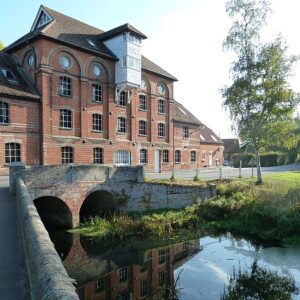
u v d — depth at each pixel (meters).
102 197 20.05
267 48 23.11
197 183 21.48
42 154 23.00
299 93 22.80
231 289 9.85
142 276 11.23
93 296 9.92
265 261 12.01
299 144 42.25
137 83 28.92
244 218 16.67
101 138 27.31
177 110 38.41
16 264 5.03
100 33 31.27
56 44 24.09
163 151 33.50
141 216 18.19
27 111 22.56
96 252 13.62
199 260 12.35
